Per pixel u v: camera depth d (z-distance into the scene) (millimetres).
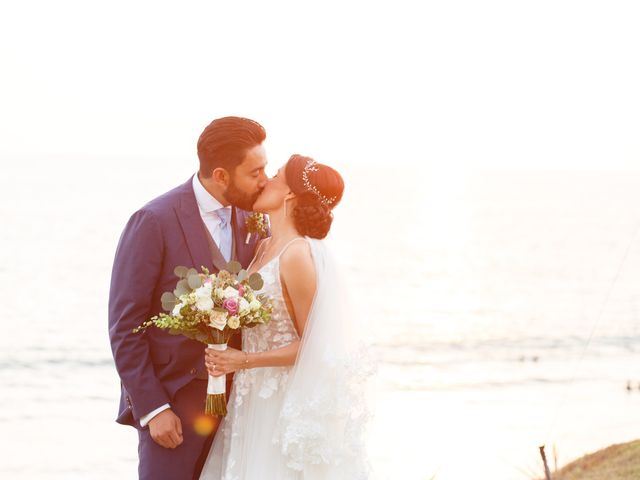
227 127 3623
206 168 3672
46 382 34000
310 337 3668
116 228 109062
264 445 3738
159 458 3703
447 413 24719
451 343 41938
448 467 16703
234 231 3830
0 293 60344
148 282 3625
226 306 3434
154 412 3607
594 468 7473
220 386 3627
